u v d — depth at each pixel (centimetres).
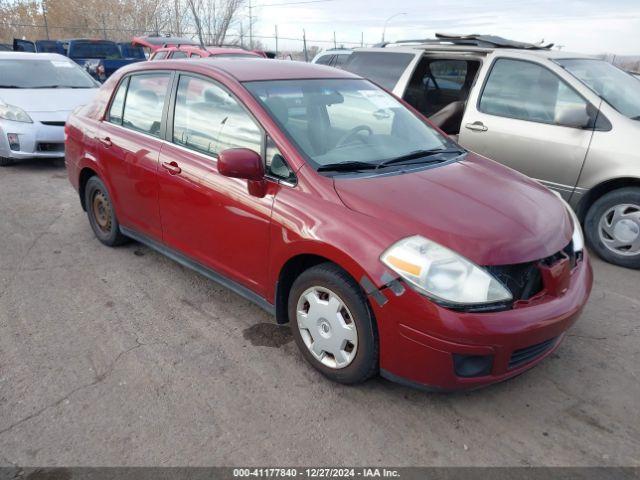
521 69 530
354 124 360
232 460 250
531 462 251
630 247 464
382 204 278
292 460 250
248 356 329
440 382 260
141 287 419
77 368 315
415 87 641
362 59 679
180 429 268
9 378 305
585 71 519
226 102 349
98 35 3462
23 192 675
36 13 3691
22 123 762
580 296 287
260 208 313
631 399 296
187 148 373
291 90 358
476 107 552
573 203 492
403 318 256
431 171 331
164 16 3472
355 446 259
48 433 264
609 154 459
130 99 437
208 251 364
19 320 367
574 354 337
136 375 309
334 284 282
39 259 469
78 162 487
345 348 290
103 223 491
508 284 260
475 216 277
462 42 612
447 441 263
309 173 301
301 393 296
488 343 249
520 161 518
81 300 396
